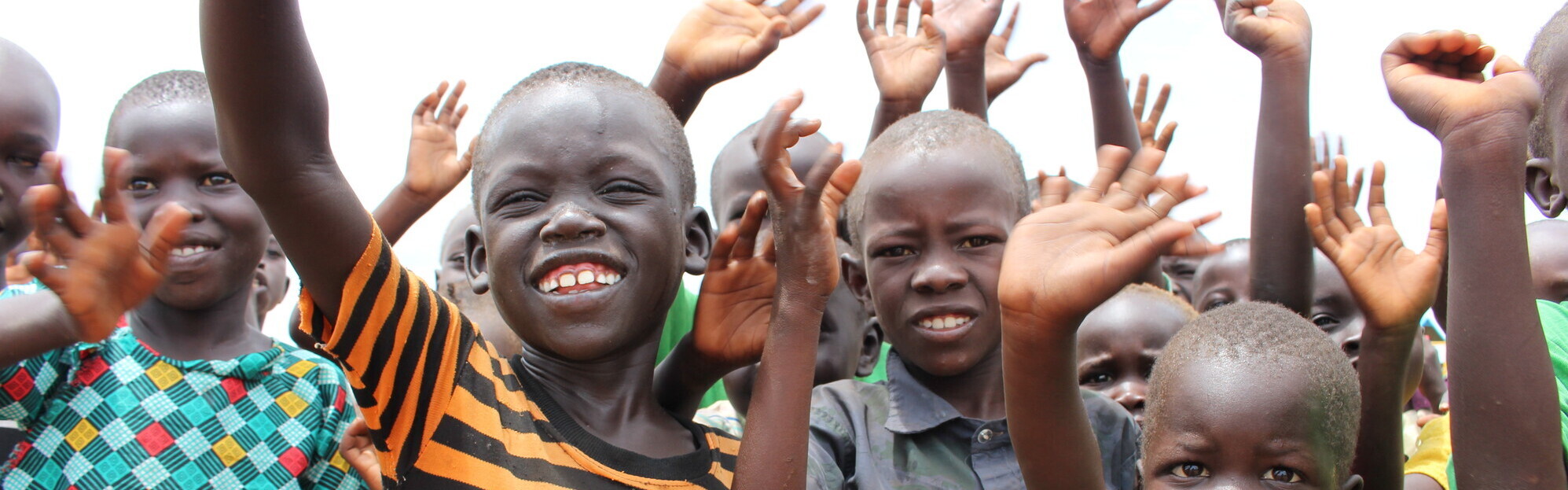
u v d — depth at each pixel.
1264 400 2.79
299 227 2.28
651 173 2.76
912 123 3.70
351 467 3.68
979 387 3.61
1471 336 2.70
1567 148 3.18
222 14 2.11
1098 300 2.41
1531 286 2.70
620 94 2.82
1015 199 3.60
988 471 3.39
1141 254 2.41
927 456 3.48
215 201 3.52
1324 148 3.77
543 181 2.69
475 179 2.85
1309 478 2.80
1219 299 5.34
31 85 3.42
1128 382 4.17
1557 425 2.65
